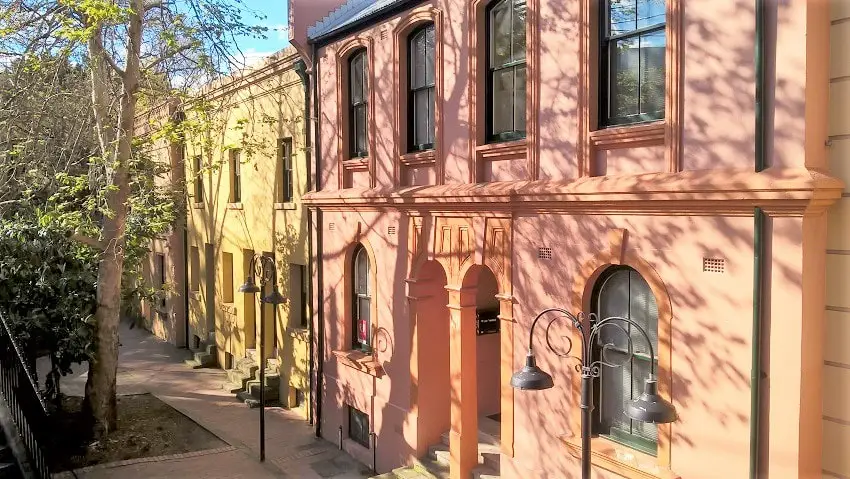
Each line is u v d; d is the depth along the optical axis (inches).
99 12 398.3
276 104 617.3
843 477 243.9
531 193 337.7
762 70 246.8
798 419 240.5
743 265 256.4
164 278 959.0
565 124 329.1
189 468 476.1
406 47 449.1
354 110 510.0
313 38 530.9
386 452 467.2
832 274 244.8
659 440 290.0
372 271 478.3
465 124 391.2
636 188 285.1
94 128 555.2
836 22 242.1
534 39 343.0
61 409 550.3
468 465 398.9
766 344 249.4
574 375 327.0
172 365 794.8
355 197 479.8
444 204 402.6
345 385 514.6
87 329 516.1
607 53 316.5
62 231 502.3
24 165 565.9
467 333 402.0
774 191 239.0
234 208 714.2
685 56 275.3
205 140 553.6
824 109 243.9
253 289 498.3
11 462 348.5
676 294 281.0
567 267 330.3
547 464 346.0
